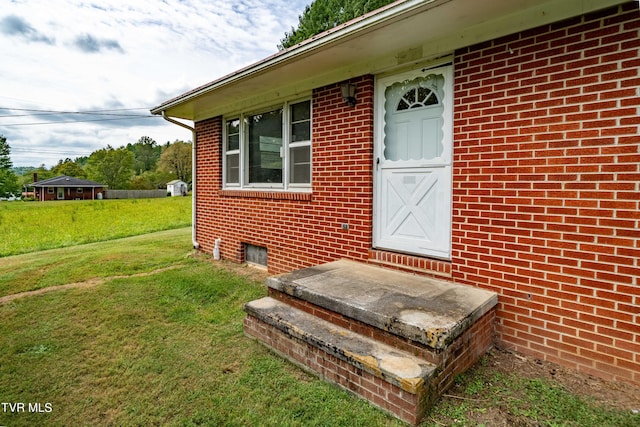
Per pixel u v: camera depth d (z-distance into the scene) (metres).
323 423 2.28
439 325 2.47
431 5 2.80
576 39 2.73
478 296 3.11
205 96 5.84
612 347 2.63
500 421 2.22
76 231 14.55
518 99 3.05
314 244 5.02
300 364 2.95
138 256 7.49
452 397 2.45
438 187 3.74
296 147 5.36
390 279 3.65
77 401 2.60
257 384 2.74
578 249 2.78
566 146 2.80
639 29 2.46
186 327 3.84
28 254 9.15
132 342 3.51
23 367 3.08
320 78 4.72
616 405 2.36
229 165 6.81
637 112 2.48
